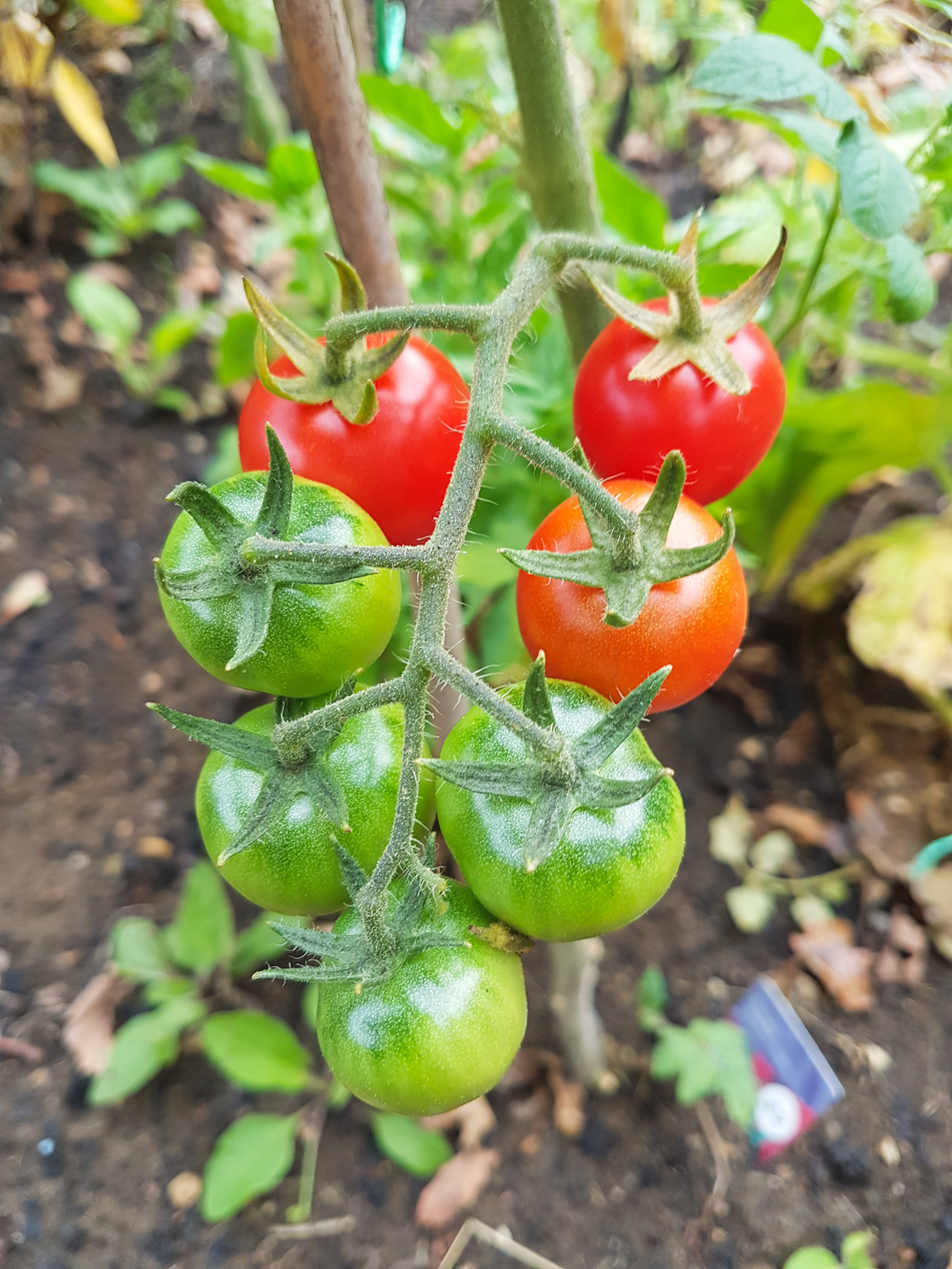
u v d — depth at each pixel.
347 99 0.15
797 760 0.35
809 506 0.32
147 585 0.38
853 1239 0.25
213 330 0.44
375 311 0.12
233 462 0.36
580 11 0.42
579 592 0.12
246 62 0.38
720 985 0.30
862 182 0.14
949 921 0.30
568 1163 0.26
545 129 0.16
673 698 0.13
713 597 0.12
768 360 0.14
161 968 0.28
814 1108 0.25
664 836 0.12
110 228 0.45
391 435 0.13
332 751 0.12
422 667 0.10
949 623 0.31
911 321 0.17
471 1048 0.11
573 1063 0.27
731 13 0.27
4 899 0.31
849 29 0.19
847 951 0.30
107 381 0.43
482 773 0.11
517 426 0.11
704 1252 0.25
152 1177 0.26
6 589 0.37
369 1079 0.11
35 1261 0.24
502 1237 0.25
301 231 0.32
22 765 0.34
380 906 0.11
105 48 0.47
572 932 0.11
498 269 0.29
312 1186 0.26
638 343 0.14
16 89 0.40
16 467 0.40
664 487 0.11
